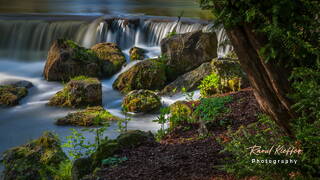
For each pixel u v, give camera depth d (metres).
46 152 7.60
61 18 19.45
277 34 2.90
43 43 18.34
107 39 18.12
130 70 13.37
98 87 11.97
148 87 13.07
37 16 20.06
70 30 18.39
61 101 11.98
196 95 11.57
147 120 10.50
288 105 3.23
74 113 10.66
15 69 16.52
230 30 3.19
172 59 13.76
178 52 13.75
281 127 3.47
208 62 13.09
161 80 13.17
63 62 14.39
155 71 13.11
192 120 8.17
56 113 11.48
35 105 12.16
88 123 10.12
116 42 18.08
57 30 18.34
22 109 11.80
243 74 10.35
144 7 24.62
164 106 11.36
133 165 5.70
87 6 25.36
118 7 24.81
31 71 16.25
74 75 14.43
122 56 15.80
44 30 18.36
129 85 13.11
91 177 5.47
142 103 11.02
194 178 4.90
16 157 7.62
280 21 2.98
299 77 3.13
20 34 18.36
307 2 2.97
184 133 7.65
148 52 16.55
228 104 8.65
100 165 6.04
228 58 10.95
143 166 5.61
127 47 18.00
